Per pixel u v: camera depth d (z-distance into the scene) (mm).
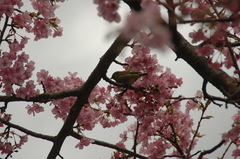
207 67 9500
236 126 9164
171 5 7027
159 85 10891
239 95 8180
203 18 6484
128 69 11273
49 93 11195
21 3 10242
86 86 11430
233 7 5848
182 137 12781
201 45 8695
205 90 8422
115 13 6195
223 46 7906
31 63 10383
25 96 10570
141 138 12820
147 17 3926
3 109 11242
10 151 11492
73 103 11961
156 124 11984
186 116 12859
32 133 11977
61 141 12414
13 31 10586
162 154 11930
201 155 9523
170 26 7914
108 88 11445
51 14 11086
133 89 10875
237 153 10656
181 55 9656
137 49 10367
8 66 9953
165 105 11781
